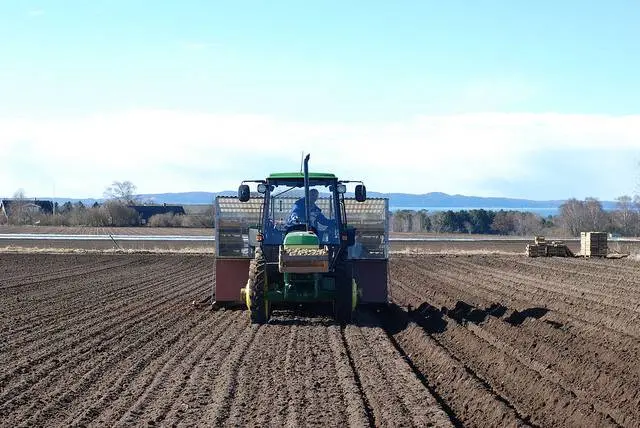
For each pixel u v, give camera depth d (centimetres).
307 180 1697
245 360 1260
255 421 911
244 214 1872
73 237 6122
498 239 6719
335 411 952
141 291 2453
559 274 3044
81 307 2012
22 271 3312
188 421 908
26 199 11844
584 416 927
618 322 1631
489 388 1082
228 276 1884
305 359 1264
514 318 1711
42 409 965
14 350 1373
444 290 2475
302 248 1597
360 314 1836
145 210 10944
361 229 1844
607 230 9550
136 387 1080
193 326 1648
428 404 984
